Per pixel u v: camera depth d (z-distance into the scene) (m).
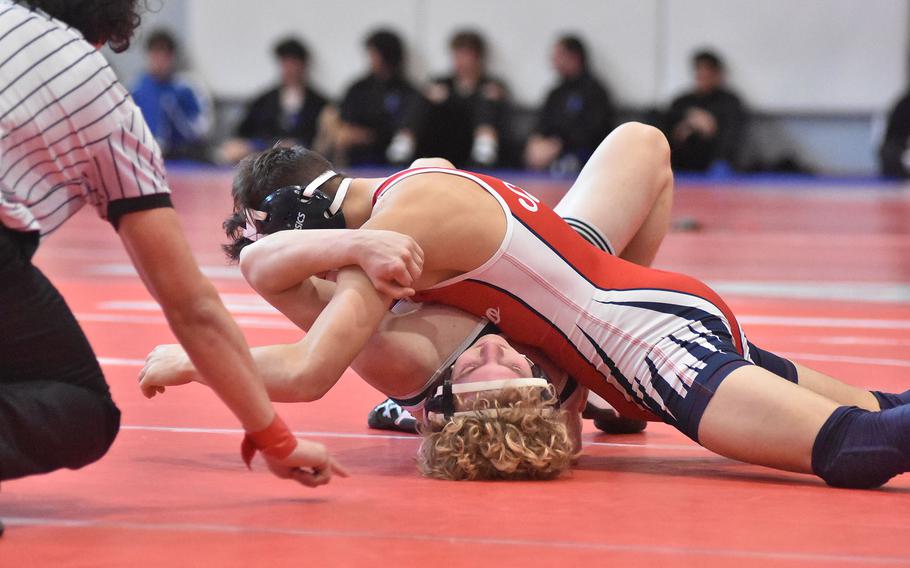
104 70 4.61
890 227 24.36
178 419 7.29
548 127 36.97
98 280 14.59
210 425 7.16
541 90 39.16
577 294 6.50
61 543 4.70
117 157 4.58
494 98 36.66
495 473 6.02
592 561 4.61
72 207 4.75
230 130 40.97
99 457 5.04
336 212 6.52
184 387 8.28
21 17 4.56
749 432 6.07
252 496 5.57
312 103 37.47
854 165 38.94
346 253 6.04
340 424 7.48
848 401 7.02
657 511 5.45
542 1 38.88
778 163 38.53
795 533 5.09
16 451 4.64
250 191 6.63
